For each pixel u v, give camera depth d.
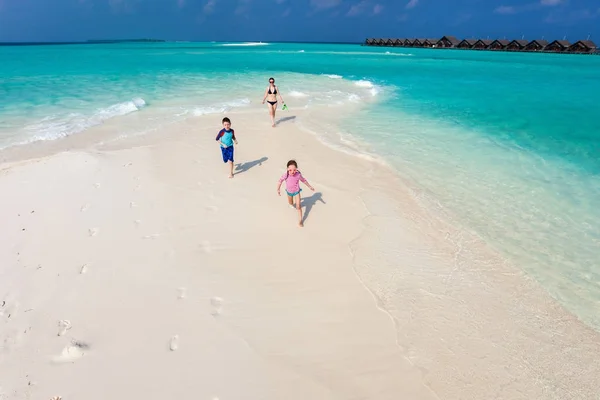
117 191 7.86
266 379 3.90
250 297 5.06
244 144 11.41
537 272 5.79
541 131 13.36
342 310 4.88
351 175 9.22
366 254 6.09
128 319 4.62
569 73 34.28
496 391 3.87
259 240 6.39
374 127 13.54
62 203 7.27
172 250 6.00
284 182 8.74
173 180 8.56
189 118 14.15
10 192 7.57
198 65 36.59
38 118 13.07
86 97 16.94
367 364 4.12
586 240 6.63
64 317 4.62
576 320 4.88
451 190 8.50
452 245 6.43
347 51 80.62
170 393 3.72
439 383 3.93
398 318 4.78
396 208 7.64
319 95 19.64
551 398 3.82
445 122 14.43
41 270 5.42
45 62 36.78
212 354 4.17
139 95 18.06
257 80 25.16
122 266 5.57
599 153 11.01
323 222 7.03
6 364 3.99
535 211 7.61
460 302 5.10
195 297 5.02
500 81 27.75
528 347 4.42
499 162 10.20
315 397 3.73
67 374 3.90
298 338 4.43
